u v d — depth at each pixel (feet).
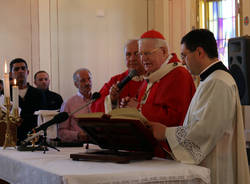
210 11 27.73
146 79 10.42
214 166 7.83
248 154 14.30
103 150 8.50
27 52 25.08
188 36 8.24
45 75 19.99
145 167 7.14
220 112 7.61
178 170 7.07
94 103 12.00
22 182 7.97
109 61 27.78
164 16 29.07
